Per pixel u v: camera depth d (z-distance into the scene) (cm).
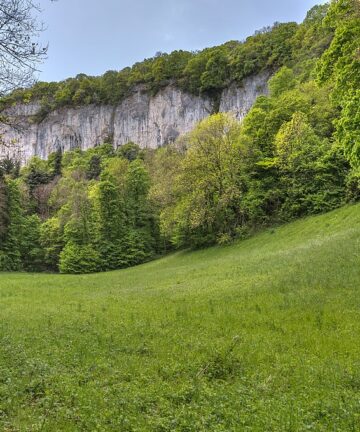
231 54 16312
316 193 4409
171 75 18475
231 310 1547
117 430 610
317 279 1806
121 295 2464
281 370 866
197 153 5138
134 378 868
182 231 5666
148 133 18512
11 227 7412
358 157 2306
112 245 6688
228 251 4438
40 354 1064
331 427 576
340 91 2342
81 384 836
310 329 1188
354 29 2183
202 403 696
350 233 2750
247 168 5150
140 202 7269
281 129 4891
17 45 1082
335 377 801
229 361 934
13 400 750
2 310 2003
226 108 15662
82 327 1424
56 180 11775
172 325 1394
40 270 7644
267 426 578
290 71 7512
